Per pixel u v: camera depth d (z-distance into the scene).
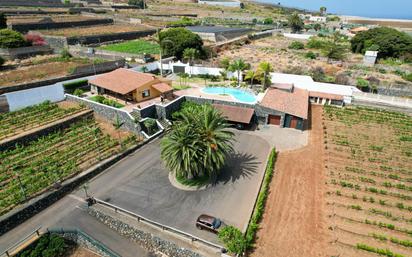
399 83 77.25
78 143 47.91
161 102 61.50
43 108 55.22
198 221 31.95
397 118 60.16
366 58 97.81
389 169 43.88
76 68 69.62
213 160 36.91
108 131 52.78
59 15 149.12
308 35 149.12
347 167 44.03
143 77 65.06
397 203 36.84
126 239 32.66
